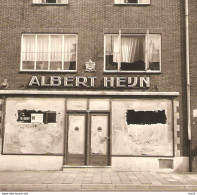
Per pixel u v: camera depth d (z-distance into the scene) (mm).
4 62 12070
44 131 11688
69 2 12344
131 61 12227
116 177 9914
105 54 12203
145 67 12125
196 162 11336
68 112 11742
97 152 11516
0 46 12148
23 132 11695
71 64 12234
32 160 11516
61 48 12312
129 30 12164
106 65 12141
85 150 11531
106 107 11711
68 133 11648
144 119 11664
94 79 11930
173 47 12016
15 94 11805
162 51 12000
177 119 11578
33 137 11664
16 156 11539
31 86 11922
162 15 12203
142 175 10391
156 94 11609
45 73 12039
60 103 11789
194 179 9688
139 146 11516
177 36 12070
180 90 11773
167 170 11273
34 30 12242
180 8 12195
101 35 12172
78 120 11719
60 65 12242
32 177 9859
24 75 12008
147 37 12086
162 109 11672
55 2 12516
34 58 12273
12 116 11766
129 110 11695
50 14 12320
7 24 12273
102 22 12234
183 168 11305
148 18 12211
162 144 11508
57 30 12219
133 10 12273
